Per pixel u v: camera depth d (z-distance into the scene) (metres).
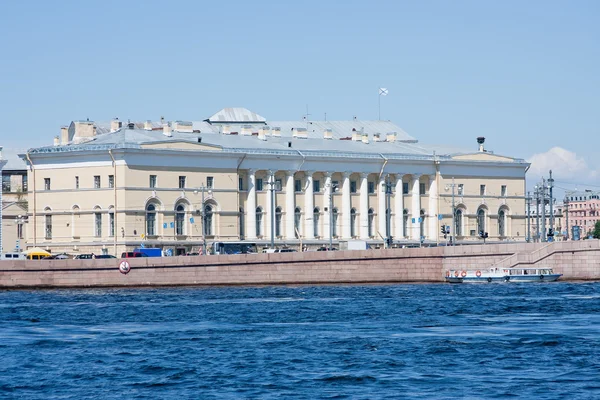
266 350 126.88
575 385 106.25
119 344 132.88
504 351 124.31
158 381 109.69
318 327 148.38
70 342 135.00
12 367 117.38
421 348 126.81
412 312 168.50
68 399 102.94
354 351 125.31
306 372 113.25
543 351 124.19
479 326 148.50
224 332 143.38
